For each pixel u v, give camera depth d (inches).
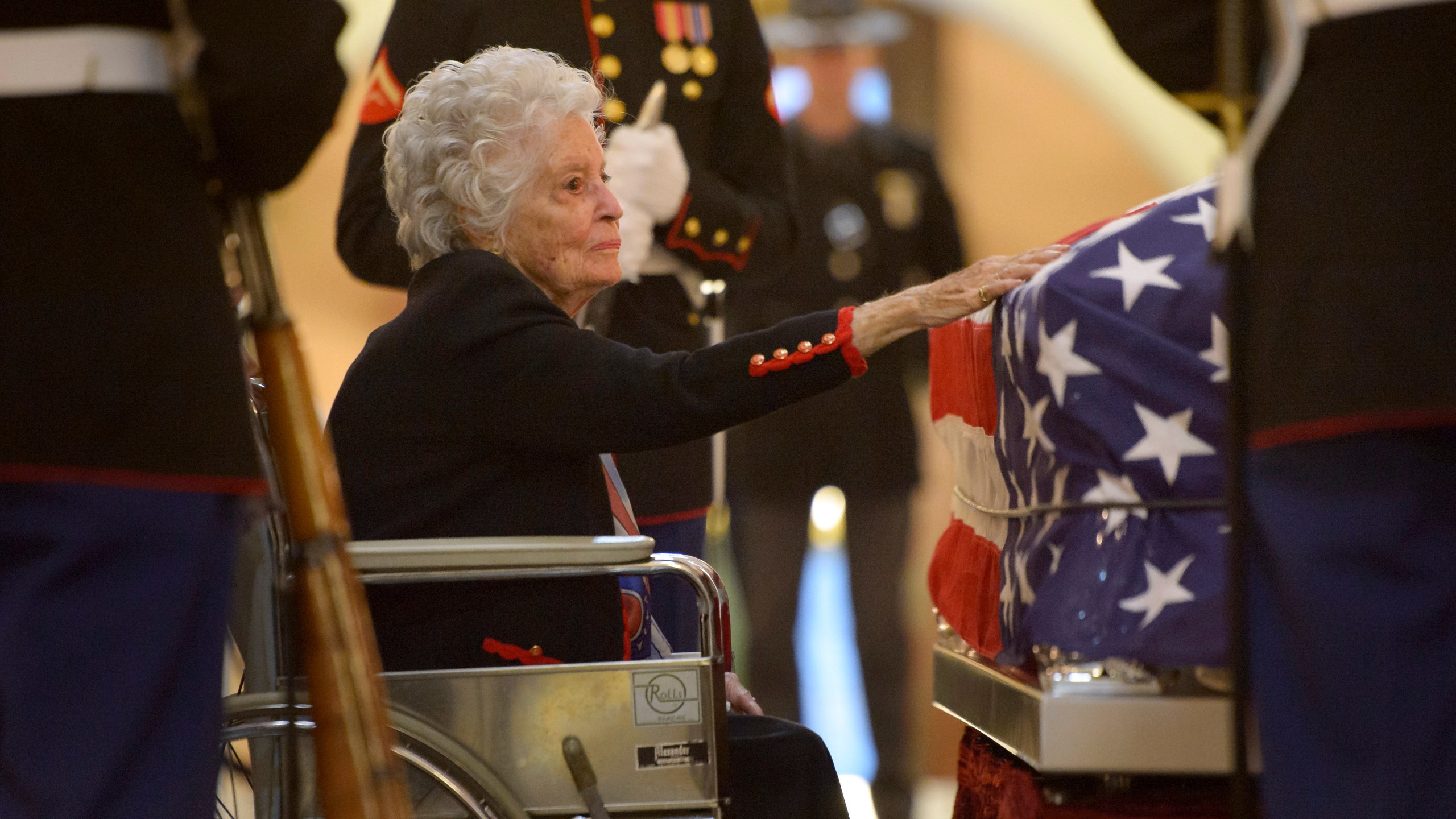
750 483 574.9
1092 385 216.2
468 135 268.2
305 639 191.8
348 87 191.9
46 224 171.8
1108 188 1330.0
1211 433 211.5
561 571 236.8
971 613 270.7
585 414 250.7
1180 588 208.8
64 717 170.9
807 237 597.0
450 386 256.1
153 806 174.2
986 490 268.1
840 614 731.4
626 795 236.5
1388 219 165.6
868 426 572.1
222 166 190.9
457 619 255.0
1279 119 176.6
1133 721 210.1
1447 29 164.7
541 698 236.2
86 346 172.6
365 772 188.9
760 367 247.4
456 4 344.8
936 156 613.9
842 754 572.1
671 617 349.1
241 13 179.8
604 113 338.3
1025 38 1270.9
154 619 174.4
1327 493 169.9
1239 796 177.6
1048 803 228.8
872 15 635.5
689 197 348.2
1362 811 167.2
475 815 230.8
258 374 243.9
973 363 271.4
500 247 272.2
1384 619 166.1
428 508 257.9
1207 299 212.5
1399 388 164.7
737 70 377.1
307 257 1087.0
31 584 170.6
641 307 351.9
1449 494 166.9
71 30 173.6
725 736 238.2
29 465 171.2
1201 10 194.5
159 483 175.3
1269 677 176.4
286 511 198.1
